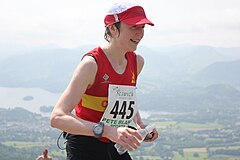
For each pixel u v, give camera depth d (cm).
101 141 329
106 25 319
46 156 500
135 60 348
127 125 339
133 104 335
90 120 324
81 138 327
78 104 328
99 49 320
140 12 312
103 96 319
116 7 314
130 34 313
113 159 336
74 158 328
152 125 318
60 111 302
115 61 323
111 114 324
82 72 309
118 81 323
